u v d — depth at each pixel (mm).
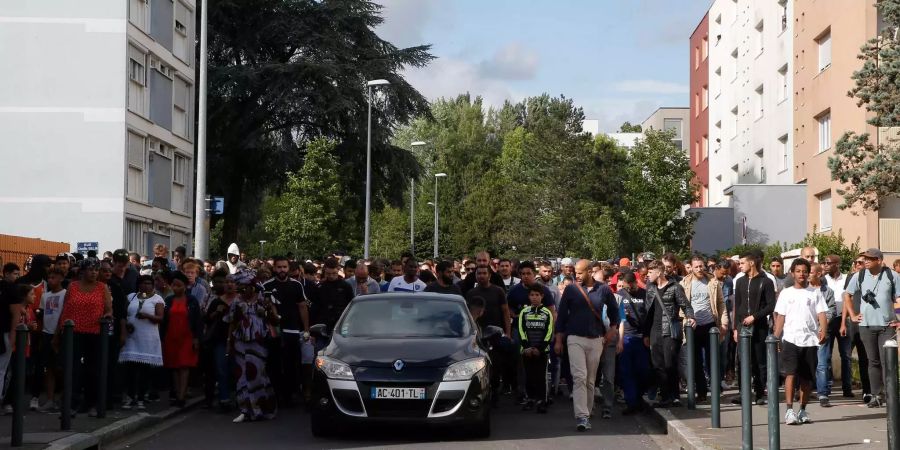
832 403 15844
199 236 30469
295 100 48781
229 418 15406
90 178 37875
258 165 51406
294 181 47719
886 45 32406
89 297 14320
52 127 37844
